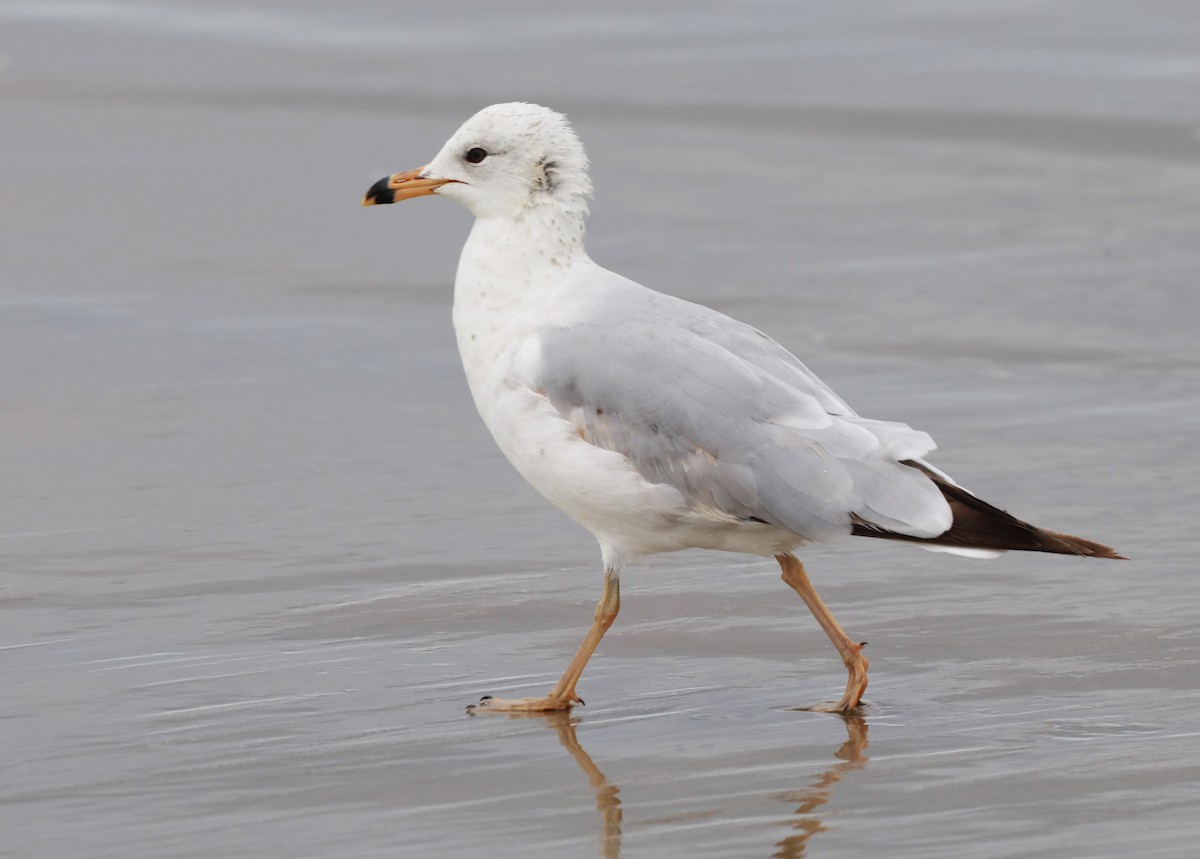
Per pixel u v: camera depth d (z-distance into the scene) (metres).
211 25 29.70
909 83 26.77
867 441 10.25
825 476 10.20
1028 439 15.32
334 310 19.05
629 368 10.59
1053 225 21.45
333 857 8.74
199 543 13.26
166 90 26.77
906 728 10.20
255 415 16.11
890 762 9.73
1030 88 26.36
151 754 9.92
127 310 18.92
